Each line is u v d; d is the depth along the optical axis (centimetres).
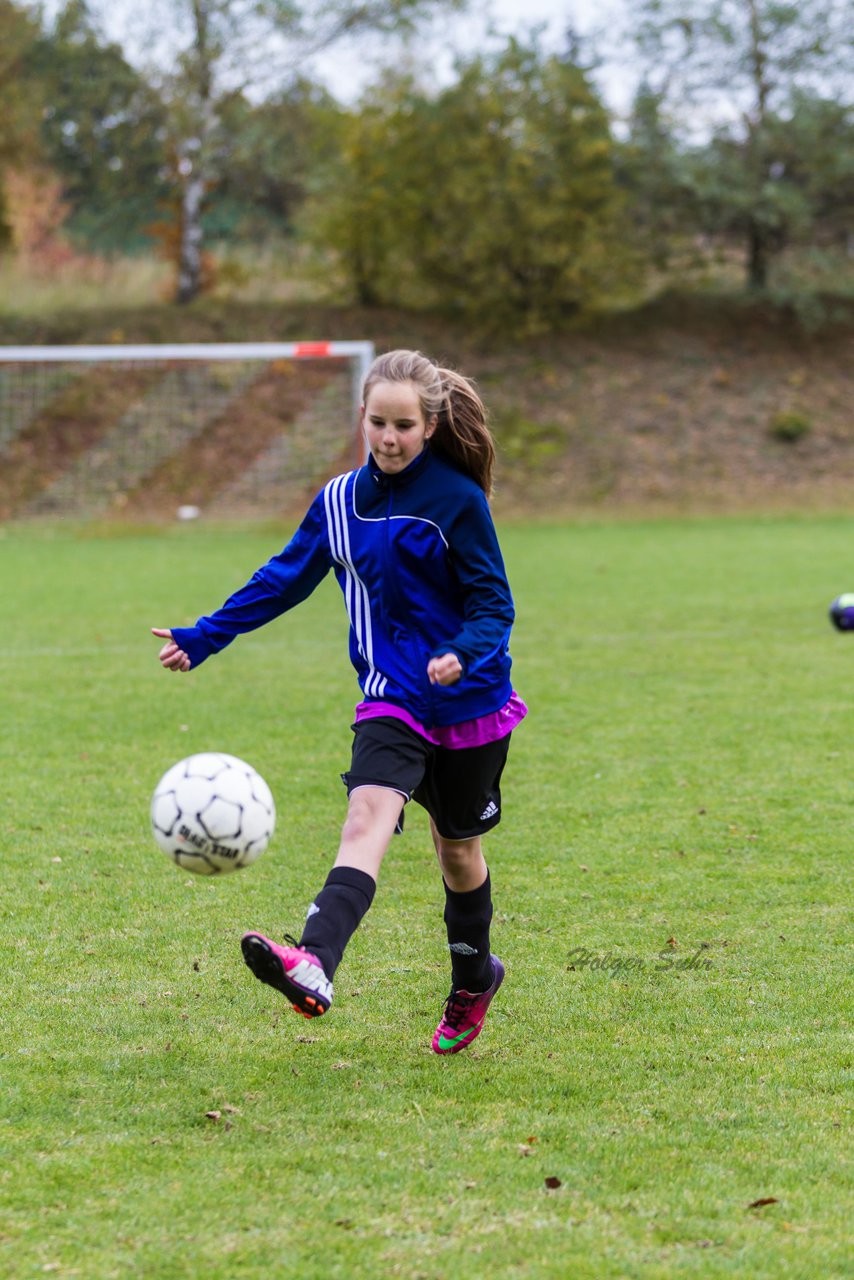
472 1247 555
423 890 1091
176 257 6172
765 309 6266
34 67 6025
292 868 1142
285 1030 803
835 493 5138
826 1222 580
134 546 4109
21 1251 550
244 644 2434
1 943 953
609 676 2070
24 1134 659
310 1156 638
